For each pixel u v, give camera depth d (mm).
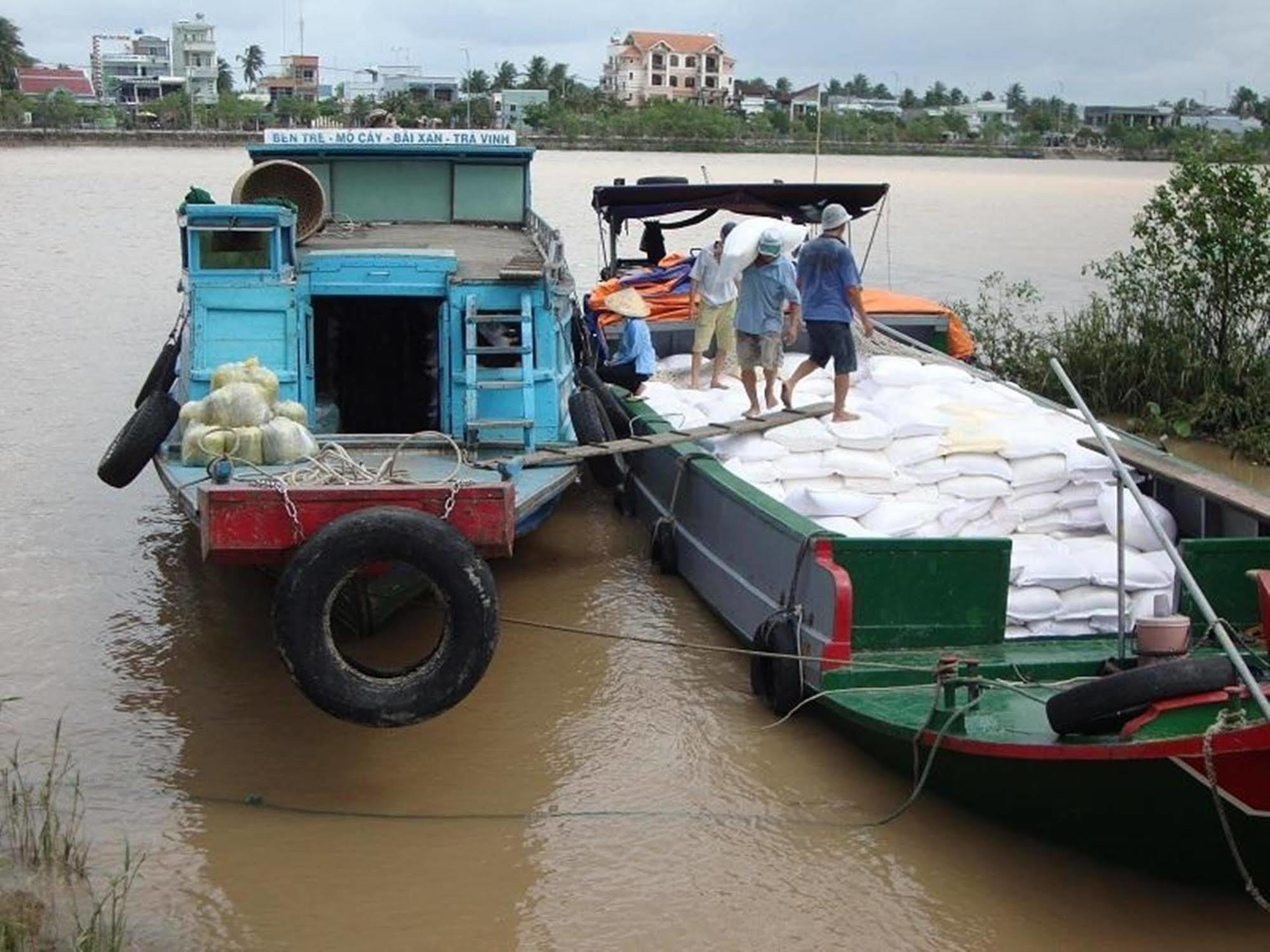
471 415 9164
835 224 10266
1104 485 8992
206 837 6816
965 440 9258
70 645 8984
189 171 58906
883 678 7559
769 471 9508
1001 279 19766
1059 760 6234
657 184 14820
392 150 13359
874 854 6801
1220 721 5785
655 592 10133
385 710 6945
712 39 132625
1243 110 154000
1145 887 6570
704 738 7945
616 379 12031
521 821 7066
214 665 8773
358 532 6828
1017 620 7977
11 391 15625
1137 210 46656
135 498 12039
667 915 6281
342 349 10617
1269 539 7805
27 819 6652
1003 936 6164
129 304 21672
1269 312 14961
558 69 130000
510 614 9672
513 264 9961
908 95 163125
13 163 65938
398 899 6355
